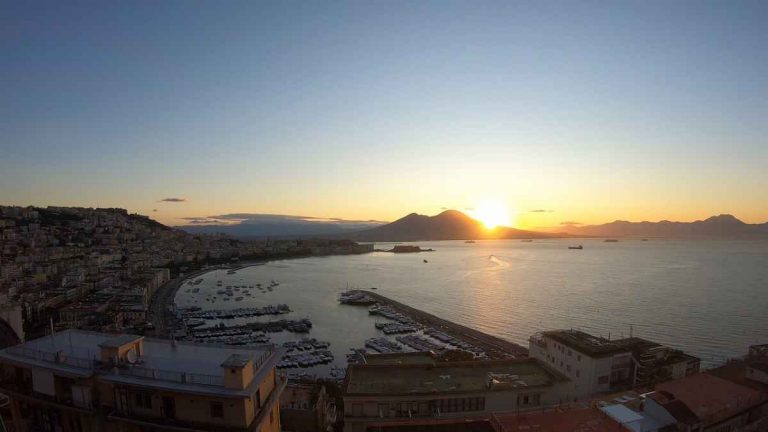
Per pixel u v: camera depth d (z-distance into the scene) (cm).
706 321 18362
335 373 13762
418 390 5722
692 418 4559
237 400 3784
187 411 3888
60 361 4309
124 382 3947
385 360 7294
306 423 6594
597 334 17000
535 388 5781
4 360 4453
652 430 4422
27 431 4322
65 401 4141
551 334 7556
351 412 5531
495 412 5422
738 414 4800
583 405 5316
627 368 6644
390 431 4441
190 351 4753
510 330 18675
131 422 3897
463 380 6116
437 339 17938
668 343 15425
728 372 6406
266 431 4250
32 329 18925
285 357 15500
